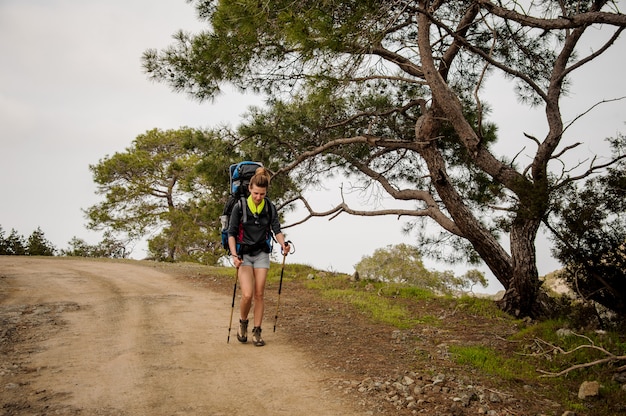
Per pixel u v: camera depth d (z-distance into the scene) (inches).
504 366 224.7
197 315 310.3
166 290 415.2
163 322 285.7
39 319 279.3
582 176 296.0
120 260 761.6
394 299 405.1
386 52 390.3
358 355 233.3
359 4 275.3
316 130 482.9
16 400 162.6
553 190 277.1
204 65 383.6
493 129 483.2
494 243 382.9
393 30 331.3
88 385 179.2
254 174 238.7
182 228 1109.1
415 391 183.2
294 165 476.4
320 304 367.2
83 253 1154.7
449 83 461.7
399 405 171.0
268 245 239.8
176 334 257.9
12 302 327.6
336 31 272.7
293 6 290.5
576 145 345.7
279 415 161.3
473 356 233.6
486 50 443.2
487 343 266.7
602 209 259.8
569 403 180.7
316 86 304.8
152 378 189.3
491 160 356.2
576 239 265.0
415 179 539.5
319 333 276.8
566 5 383.9
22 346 224.8
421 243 513.0
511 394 186.9
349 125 488.1
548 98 353.7
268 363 215.2
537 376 211.3
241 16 297.9
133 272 549.6
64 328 261.9
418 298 406.3
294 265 571.2
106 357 213.3
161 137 1236.5
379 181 477.7
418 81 378.6
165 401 168.2
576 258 264.1
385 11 276.4
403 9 284.7
